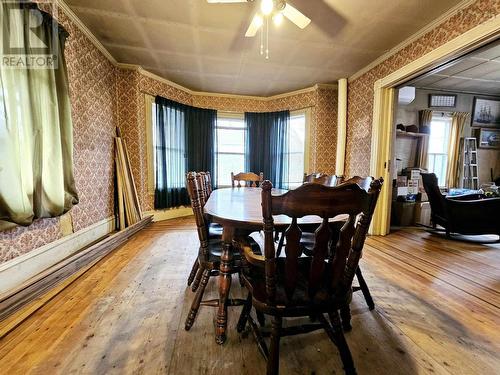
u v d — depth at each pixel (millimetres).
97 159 2992
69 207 2199
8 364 1114
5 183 1521
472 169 4781
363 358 1188
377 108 3244
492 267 2262
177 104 4293
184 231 3438
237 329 1364
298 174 4715
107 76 3236
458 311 1574
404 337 1335
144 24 2518
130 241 2953
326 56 3197
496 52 3027
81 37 2588
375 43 2846
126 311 1532
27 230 1860
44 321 1424
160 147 4062
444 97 4617
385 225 3340
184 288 1830
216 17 2377
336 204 896
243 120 4973
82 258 2131
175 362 1146
